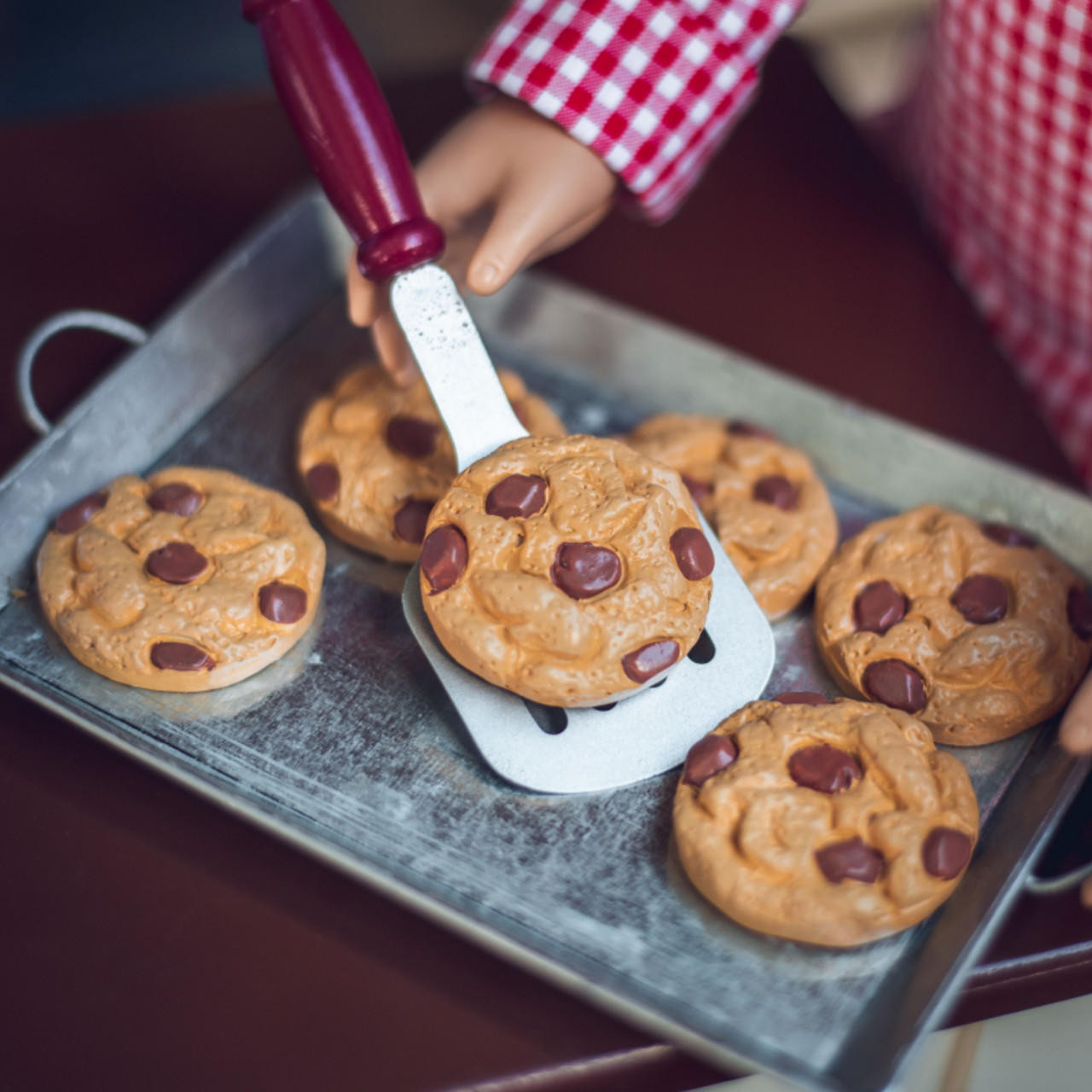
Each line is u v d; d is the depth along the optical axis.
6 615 0.61
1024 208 0.72
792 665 0.61
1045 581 0.61
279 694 0.59
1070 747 0.56
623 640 0.55
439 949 0.56
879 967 0.54
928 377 0.70
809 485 0.64
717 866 0.54
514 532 0.57
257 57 1.11
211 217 0.75
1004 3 0.67
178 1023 0.55
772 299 0.73
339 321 0.70
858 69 1.28
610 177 0.63
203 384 0.66
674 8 0.63
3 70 1.10
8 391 0.68
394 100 0.79
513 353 0.69
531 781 0.56
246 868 0.58
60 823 0.58
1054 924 0.57
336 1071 0.54
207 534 0.61
